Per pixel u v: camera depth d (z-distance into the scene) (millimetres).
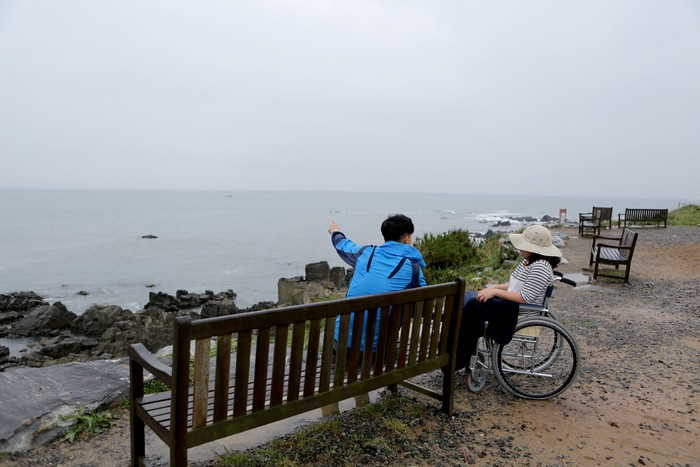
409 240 3826
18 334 22250
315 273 27172
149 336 20375
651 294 9297
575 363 4168
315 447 3283
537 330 4402
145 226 111125
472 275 11273
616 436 3682
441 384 4562
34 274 44312
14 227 108062
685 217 26531
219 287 37719
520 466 3184
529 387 4539
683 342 6238
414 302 3379
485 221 119875
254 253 60281
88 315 22156
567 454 3375
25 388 3875
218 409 2479
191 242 74000
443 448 3355
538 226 4223
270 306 23828
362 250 3785
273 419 2730
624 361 5457
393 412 3859
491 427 3711
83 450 3281
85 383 4090
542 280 3957
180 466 2375
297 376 2799
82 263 51594
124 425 3660
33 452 3205
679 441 3643
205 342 2338
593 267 12375
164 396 2920
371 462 3123
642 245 16484
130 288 37531
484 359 4418
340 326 2986
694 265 12750
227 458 3074
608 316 7586
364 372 3191
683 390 4645
